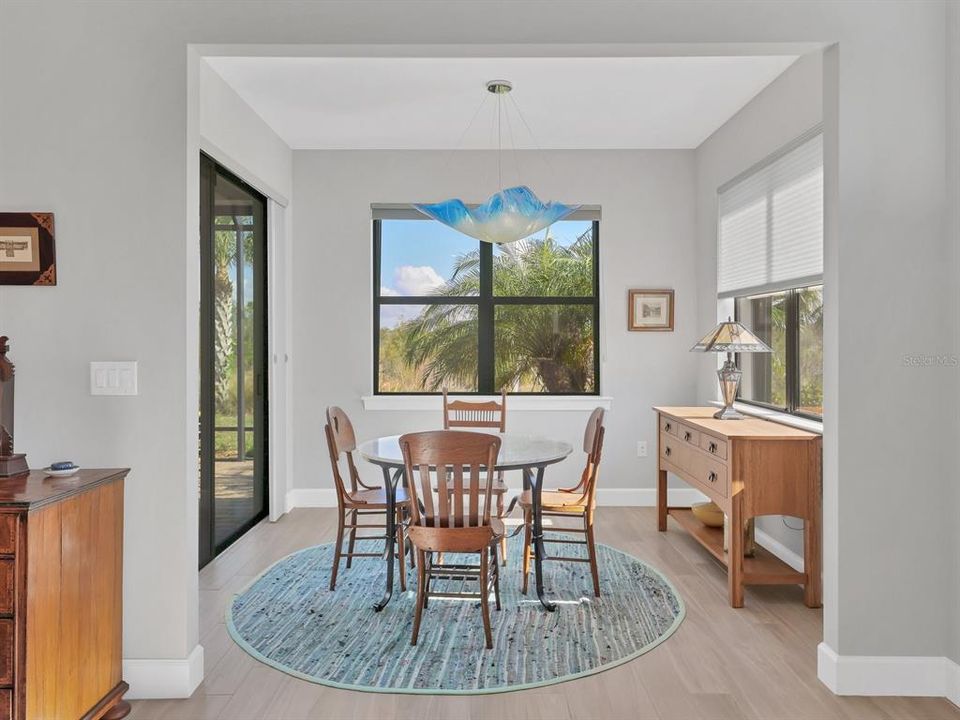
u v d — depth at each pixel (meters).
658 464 4.43
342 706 2.31
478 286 5.20
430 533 2.73
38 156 2.40
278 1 2.40
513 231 3.51
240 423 4.25
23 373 2.41
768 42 2.40
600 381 5.11
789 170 3.58
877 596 2.41
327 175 5.02
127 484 2.41
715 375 4.70
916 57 2.39
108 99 2.40
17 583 1.83
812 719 2.24
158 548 2.40
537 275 5.21
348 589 3.39
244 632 2.88
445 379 5.21
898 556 2.41
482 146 4.93
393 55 2.49
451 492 3.34
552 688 2.43
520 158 5.03
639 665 2.59
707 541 3.69
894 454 2.41
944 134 2.39
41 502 1.88
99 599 2.20
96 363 2.41
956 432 2.35
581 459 5.05
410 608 3.15
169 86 2.40
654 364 5.06
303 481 5.06
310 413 5.04
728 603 3.21
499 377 5.20
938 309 2.40
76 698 2.07
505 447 3.43
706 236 4.83
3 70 2.40
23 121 2.40
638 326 5.03
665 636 2.84
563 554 3.93
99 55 2.40
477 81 3.71
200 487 3.66
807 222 3.41
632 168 5.04
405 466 2.83
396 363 5.20
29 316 2.41
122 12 2.40
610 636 2.84
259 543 4.15
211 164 3.65
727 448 3.18
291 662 2.62
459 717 2.24
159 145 2.40
